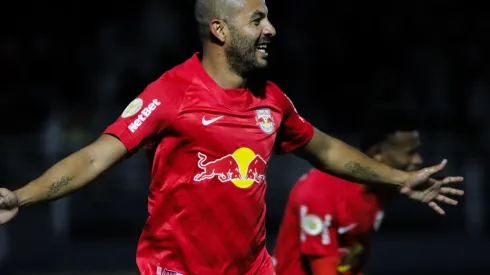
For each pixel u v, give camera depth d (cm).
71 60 4731
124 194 4016
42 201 1148
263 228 1297
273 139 1287
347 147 1416
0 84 4594
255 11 1247
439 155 4169
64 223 3850
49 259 3550
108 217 3969
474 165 4100
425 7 5041
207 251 1253
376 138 1631
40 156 3919
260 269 1301
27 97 4519
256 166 1258
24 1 4797
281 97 1320
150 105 1216
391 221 4125
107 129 1211
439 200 1416
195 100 1232
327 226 1581
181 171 1236
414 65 4872
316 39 4884
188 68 1259
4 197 1105
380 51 4884
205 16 1257
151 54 4741
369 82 4791
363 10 4962
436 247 3784
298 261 1644
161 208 1254
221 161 1236
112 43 4766
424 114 4697
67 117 4381
